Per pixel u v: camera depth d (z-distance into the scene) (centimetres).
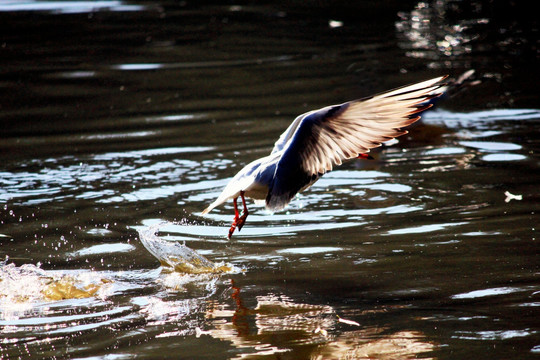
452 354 692
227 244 1033
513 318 764
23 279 914
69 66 2289
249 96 1897
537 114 1658
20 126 1689
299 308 816
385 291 855
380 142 680
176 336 756
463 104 1777
